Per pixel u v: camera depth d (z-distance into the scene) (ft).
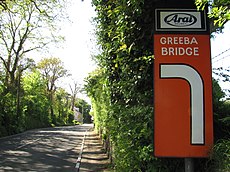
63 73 303.68
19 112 167.94
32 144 98.73
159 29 16.90
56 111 324.60
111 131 30.37
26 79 217.36
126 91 22.98
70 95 386.93
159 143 16.43
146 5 19.27
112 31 24.30
